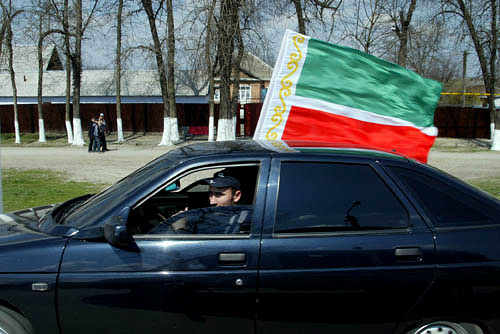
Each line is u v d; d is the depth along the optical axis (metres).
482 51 21.31
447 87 38.12
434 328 2.80
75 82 22.72
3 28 22.08
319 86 4.78
